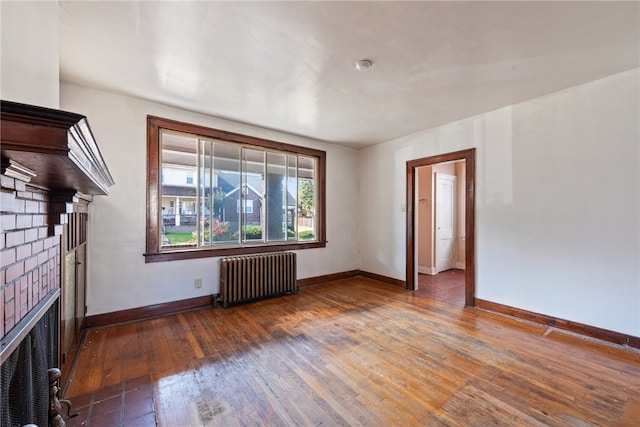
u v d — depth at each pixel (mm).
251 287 3721
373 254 5047
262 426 1557
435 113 3453
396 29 1884
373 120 3717
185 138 3461
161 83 2676
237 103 3160
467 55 2199
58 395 1420
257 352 2379
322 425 1566
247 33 1921
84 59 2250
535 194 3021
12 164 785
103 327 2840
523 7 1672
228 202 3826
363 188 5246
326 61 2285
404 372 2080
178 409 1684
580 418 1604
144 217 3102
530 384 1926
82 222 2516
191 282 3441
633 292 2432
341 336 2693
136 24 1814
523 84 2697
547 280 2936
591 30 1884
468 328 2879
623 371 2076
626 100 2453
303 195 4660
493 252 3365
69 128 692
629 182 2449
